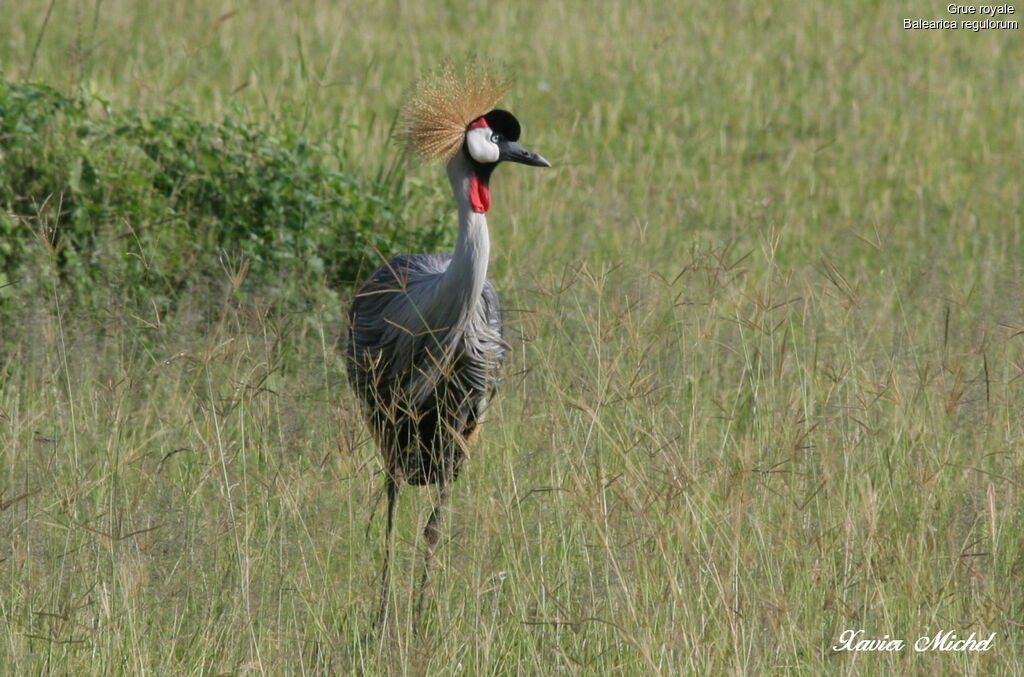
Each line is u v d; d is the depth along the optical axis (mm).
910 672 11680
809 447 14195
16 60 30562
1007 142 33406
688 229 24828
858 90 36844
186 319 16672
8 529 12477
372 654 12203
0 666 11453
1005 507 13742
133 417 15984
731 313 18312
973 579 12734
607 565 12125
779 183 29938
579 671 11852
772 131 33719
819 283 19875
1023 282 17219
